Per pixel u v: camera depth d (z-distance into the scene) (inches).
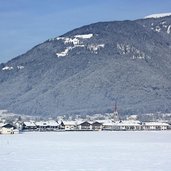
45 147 4771.2
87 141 5841.5
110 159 3639.3
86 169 3117.6
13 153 4099.4
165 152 4160.9
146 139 6323.8
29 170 3058.6
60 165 3289.9
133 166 3253.0
